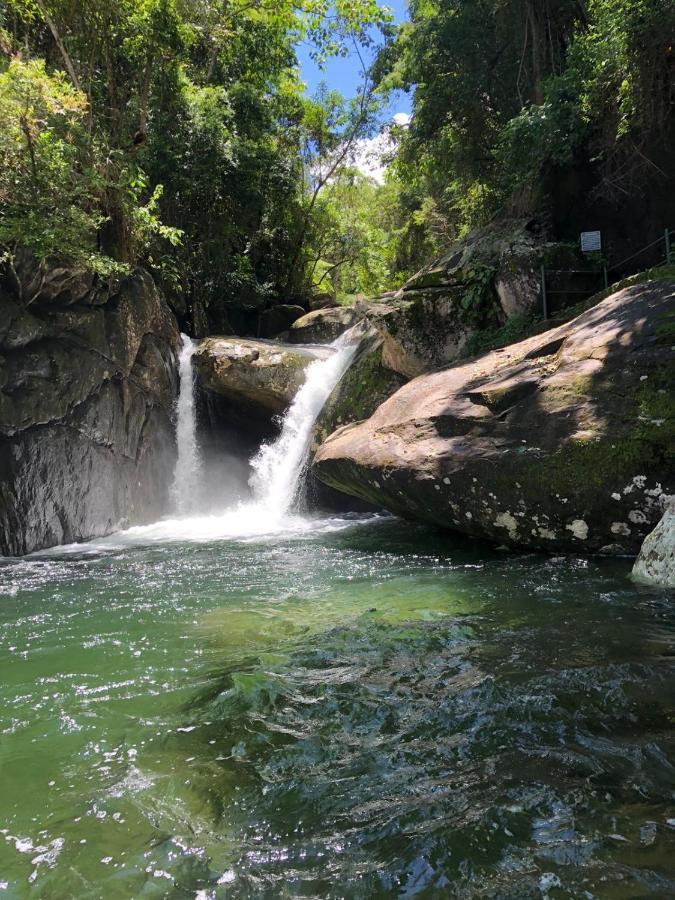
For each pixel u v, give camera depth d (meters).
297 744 2.76
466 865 1.88
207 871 1.94
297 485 11.32
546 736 2.64
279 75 20.66
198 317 18.09
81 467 10.04
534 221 11.26
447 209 25.17
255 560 7.13
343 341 14.45
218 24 15.58
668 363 5.85
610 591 4.73
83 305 10.71
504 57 14.36
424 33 15.03
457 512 6.60
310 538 8.47
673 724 2.66
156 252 16.31
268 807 2.28
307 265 25.59
